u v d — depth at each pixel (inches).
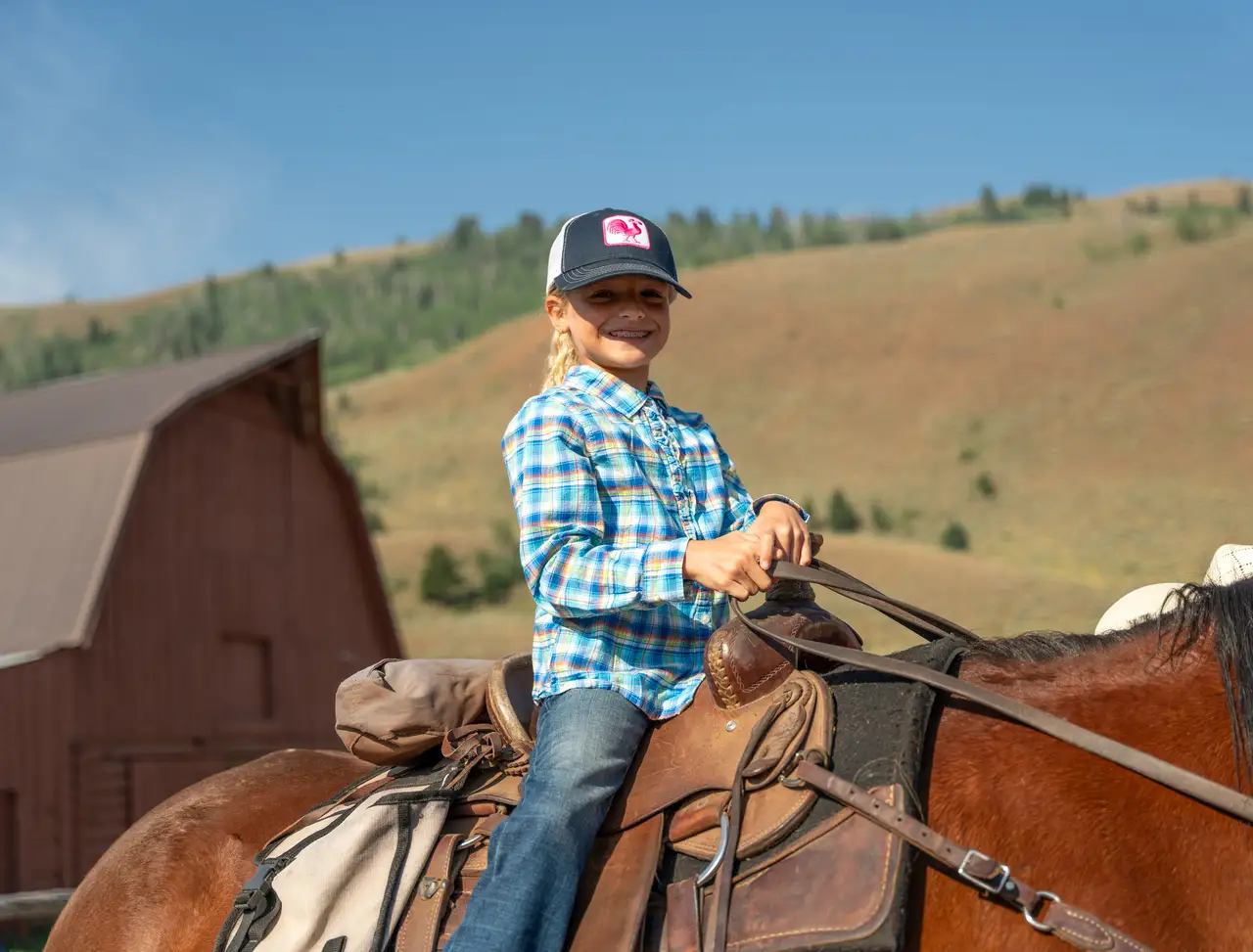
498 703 120.5
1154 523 2322.8
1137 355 3152.1
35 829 790.5
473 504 2979.8
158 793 856.9
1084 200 6934.1
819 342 3690.9
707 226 7219.5
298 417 1006.4
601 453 113.3
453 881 110.8
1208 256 3644.2
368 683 129.3
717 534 117.1
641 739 108.2
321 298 7003.0
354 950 110.5
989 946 89.5
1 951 405.7
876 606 113.7
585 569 106.7
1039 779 95.1
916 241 4616.1
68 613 824.9
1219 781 94.7
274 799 141.9
